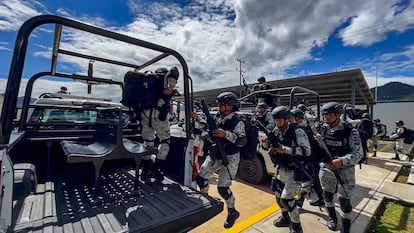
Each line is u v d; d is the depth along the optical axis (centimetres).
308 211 363
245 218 335
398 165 759
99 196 187
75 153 181
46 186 234
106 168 309
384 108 2314
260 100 552
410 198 425
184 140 243
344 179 284
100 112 290
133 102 230
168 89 223
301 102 731
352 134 279
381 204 407
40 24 148
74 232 139
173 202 187
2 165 124
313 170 280
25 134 280
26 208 173
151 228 148
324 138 299
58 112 325
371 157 933
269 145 304
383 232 317
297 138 264
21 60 138
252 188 468
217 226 311
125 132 328
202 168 254
